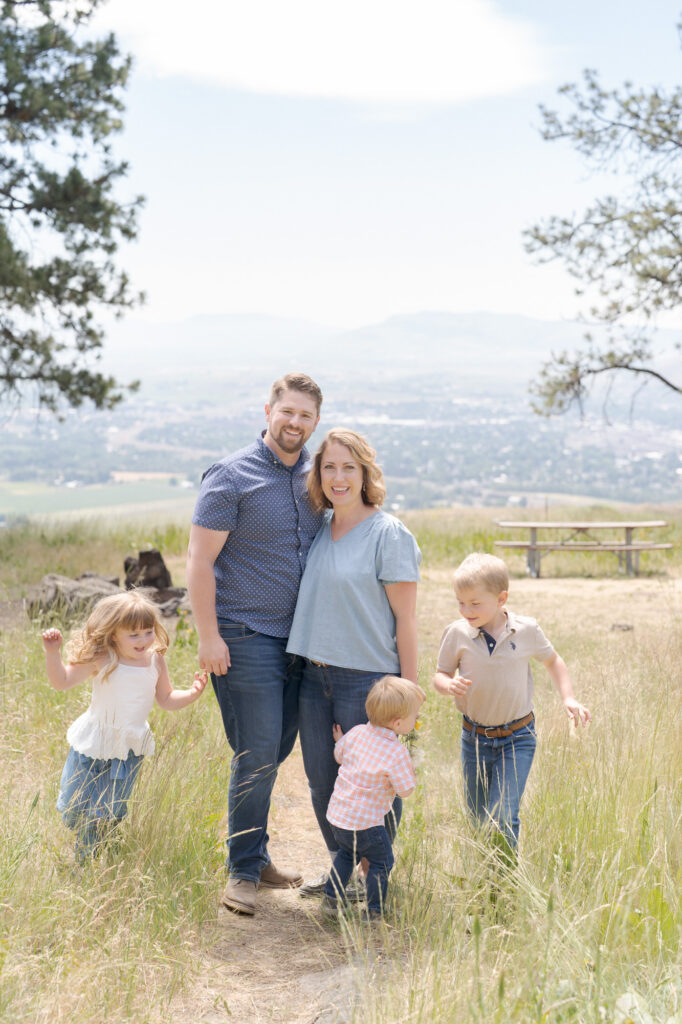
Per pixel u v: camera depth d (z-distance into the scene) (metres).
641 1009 2.41
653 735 4.36
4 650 6.48
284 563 3.58
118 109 17.70
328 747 3.66
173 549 16.44
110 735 3.57
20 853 3.16
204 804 3.97
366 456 3.55
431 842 3.71
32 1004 2.51
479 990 2.38
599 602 11.59
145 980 2.80
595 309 17.66
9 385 17.17
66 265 17.08
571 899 2.97
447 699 6.12
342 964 3.04
